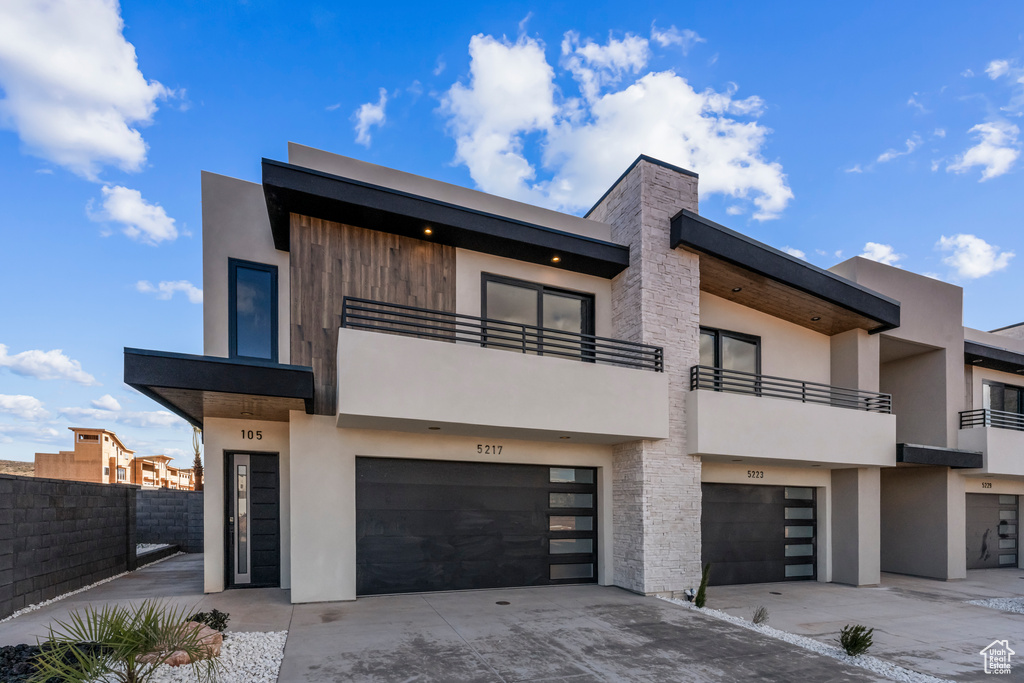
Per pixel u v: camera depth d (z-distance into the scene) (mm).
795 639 6949
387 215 8398
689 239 9914
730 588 10594
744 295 11633
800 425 10578
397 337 7516
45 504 7676
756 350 12219
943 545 13023
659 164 10305
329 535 8055
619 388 8984
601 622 7246
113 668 4406
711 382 11141
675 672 5453
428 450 8844
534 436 9109
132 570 11109
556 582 9664
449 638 6293
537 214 10484
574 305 10633
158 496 14812
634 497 9398
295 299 8211
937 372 13961
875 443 11422
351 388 7172
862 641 6262
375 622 6867
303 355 8148
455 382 7766
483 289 9672
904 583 12281
